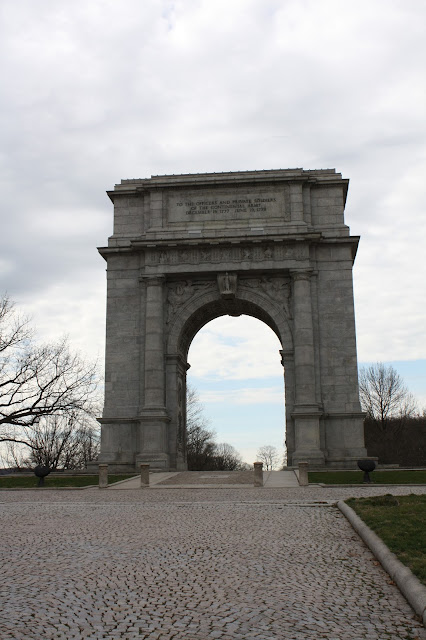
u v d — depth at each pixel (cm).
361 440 5522
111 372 5838
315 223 5947
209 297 5881
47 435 8612
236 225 5919
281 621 1270
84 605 1366
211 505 2941
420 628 1232
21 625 1237
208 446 13938
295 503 2934
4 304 7169
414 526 2003
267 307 5806
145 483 4053
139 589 1486
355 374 5638
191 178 6031
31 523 2477
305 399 5519
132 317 5916
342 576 1596
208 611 1329
